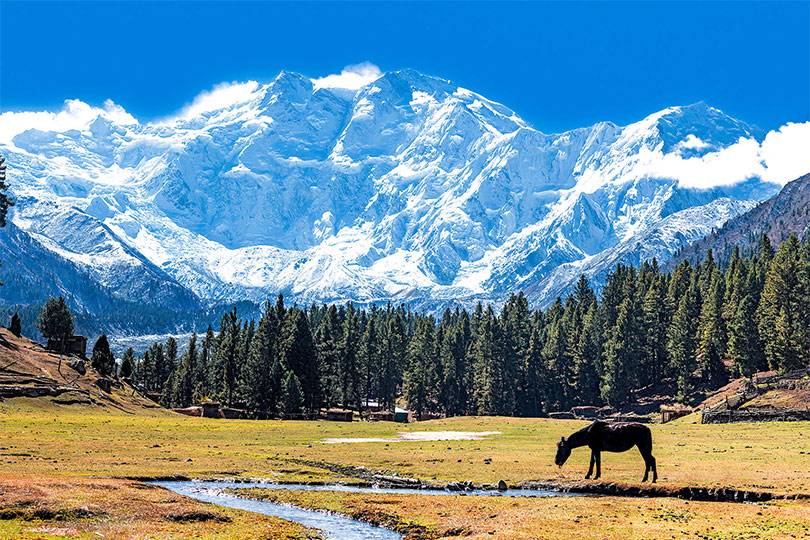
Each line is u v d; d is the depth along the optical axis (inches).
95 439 3250.5
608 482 2006.6
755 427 4045.3
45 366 5925.2
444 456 2797.7
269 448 3122.5
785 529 1445.6
